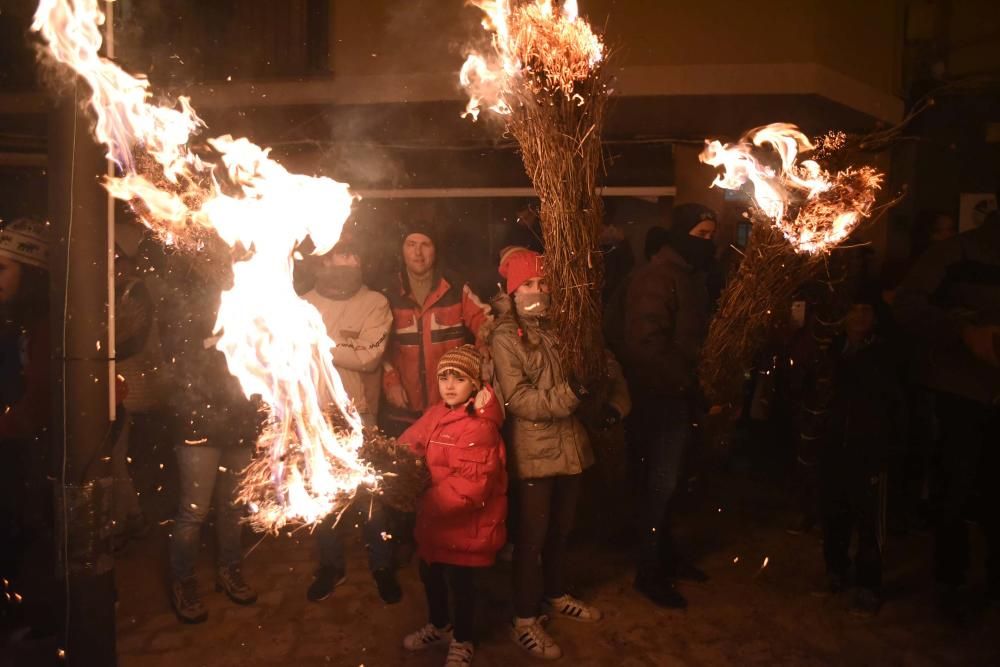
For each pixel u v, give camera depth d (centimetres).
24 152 764
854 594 435
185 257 397
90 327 293
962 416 428
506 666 379
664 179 739
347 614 426
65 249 290
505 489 370
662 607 435
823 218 361
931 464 473
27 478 377
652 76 697
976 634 413
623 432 452
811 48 696
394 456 341
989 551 438
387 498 336
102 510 301
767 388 629
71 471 296
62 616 300
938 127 862
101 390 297
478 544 361
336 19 720
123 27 716
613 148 747
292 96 718
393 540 438
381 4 712
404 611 429
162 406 496
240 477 424
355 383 448
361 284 461
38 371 370
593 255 349
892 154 837
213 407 406
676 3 700
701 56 702
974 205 850
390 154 728
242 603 435
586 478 446
